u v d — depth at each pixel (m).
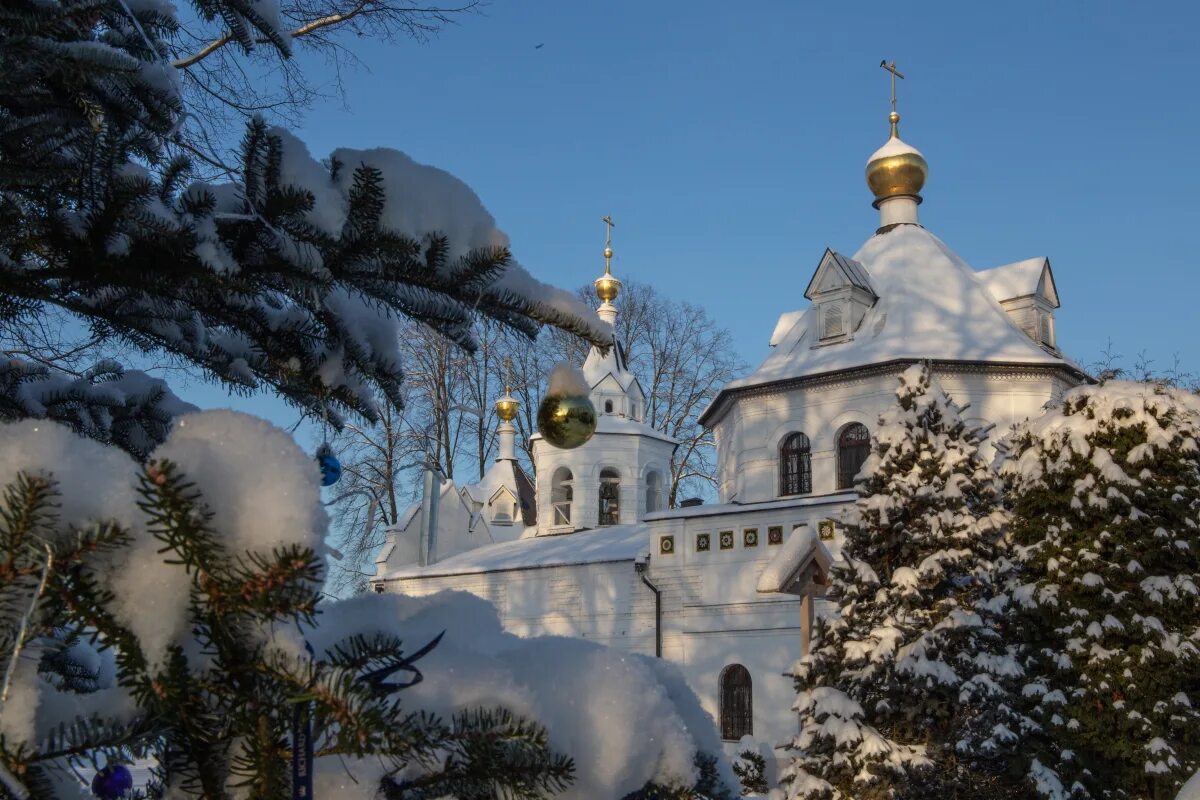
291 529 1.57
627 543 30.66
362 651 1.91
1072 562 12.45
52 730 1.58
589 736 2.14
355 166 2.62
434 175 2.62
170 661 1.57
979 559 11.72
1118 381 13.41
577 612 29.61
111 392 3.90
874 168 32.25
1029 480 13.10
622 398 37.56
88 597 1.54
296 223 2.47
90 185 2.49
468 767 1.89
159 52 2.96
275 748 1.65
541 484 37.12
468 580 32.34
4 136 2.63
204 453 1.59
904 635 11.44
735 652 26.25
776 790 11.70
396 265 2.57
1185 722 11.53
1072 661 12.15
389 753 1.64
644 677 2.26
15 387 3.77
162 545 1.57
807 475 27.58
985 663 11.48
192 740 1.69
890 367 26.59
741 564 26.64
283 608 1.56
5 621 1.51
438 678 2.01
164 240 2.42
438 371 35.22
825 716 11.45
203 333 3.31
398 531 35.84
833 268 28.83
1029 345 27.34
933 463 12.16
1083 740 11.87
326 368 3.07
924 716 11.52
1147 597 12.08
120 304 3.06
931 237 30.88
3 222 2.61
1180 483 12.51
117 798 1.73
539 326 2.81
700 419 31.41
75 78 2.39
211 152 5.14
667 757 2.23
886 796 10.80
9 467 1.53
